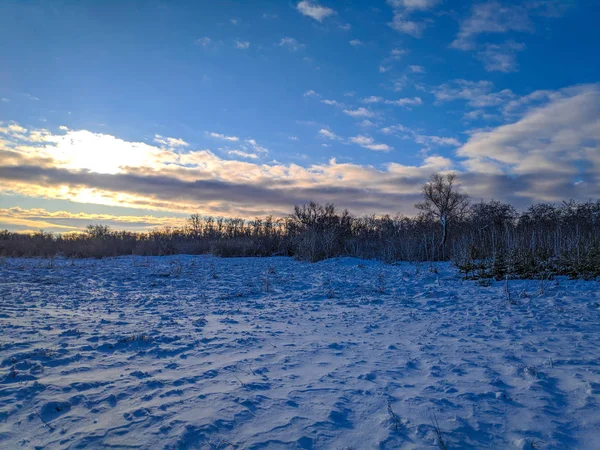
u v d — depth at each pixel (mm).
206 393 4934
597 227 23453
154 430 3965
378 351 6973
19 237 41781
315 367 6070
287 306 12180
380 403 4668
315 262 26734
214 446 3701
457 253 22422
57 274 20625
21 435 3943
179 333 8227
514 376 5547
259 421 4203
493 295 13086
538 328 8516
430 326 9094
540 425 4090
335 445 3740
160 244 39781
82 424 4152
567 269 15625
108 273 21312
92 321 9320
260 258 32031
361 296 14023
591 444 3740
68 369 5844
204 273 21453
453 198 31406
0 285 16094
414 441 3799
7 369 5750
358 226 37781
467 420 4199
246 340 7656
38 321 9141
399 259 27156
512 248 17922
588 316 9500
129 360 6371
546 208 31312
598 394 4785
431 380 5445
